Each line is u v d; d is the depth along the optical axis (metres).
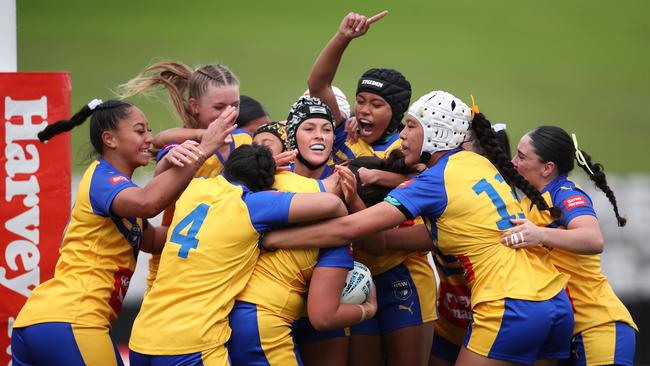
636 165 42.34
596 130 44.12
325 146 15.91
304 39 46.56
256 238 14.11
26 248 19.19
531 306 14.10
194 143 14.74
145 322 13.91
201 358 13.50
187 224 14.23
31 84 19.20
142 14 46.00
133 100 42.00
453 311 16.98
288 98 44.03
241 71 45.12
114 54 45.09
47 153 19.25
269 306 14.02
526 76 46.75
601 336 15.70
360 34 17.11
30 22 44.91
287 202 13.97
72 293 14.65
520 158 16.39
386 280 17.09
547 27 47.84
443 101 15.16
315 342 15.99
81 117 15.65
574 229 14.95
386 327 17.16
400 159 16.19
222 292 13.86
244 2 46.84
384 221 14.23
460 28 47.66
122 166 15.69
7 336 19.06
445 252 15.03
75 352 14.45
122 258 15.23
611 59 47.28
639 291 32.41
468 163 14.98
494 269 14.37
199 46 45.94
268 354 13.93
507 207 14.76
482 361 14.22
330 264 14.13
